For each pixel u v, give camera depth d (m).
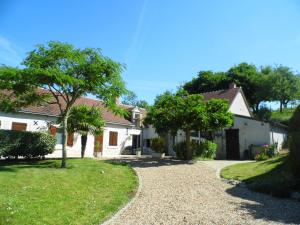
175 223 7.12
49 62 13.52
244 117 26.53
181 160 21.30
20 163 16.31
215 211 8.22
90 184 11.34
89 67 14.07
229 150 27.06
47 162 16.92
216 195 10.34
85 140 21.72
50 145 18.69
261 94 46.31
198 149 23.09
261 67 53.81
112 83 14.59
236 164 18.52
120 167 16.03
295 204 9.15
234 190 11.26
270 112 47.22
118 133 30.89
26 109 22.80
